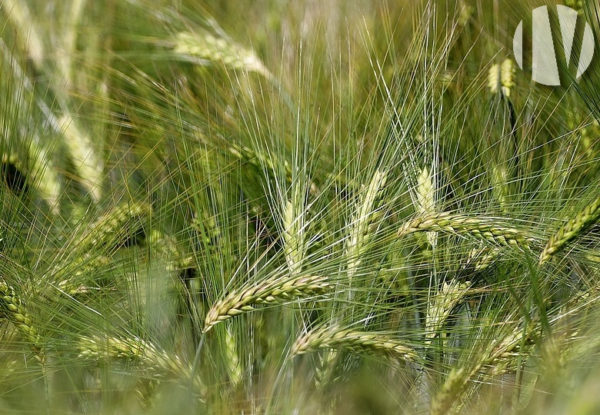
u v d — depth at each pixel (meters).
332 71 1.71
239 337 1.58
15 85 1.73
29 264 1.61
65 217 1.68
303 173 1.61
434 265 1.60
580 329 1.57
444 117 1.67
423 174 1.62
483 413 1.54
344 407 1.59
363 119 1.69
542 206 1.61
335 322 1.58
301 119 1.67
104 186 1.70
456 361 1.58
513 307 1.58
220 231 1.62
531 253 1.58
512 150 1.67
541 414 1.51
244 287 1.55
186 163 1.68
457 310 1.61
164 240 1.64
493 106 1.70
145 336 1.57
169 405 1.53
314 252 1.60
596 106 1.66
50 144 1.71
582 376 1.53
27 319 1.56
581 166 1.66
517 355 1.55
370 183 1.60
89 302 1.61
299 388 1.58
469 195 1.61
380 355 1.56
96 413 1.55
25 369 1.58
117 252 1.63
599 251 1.61
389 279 1.62
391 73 1.71
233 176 1.68
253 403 1.55
